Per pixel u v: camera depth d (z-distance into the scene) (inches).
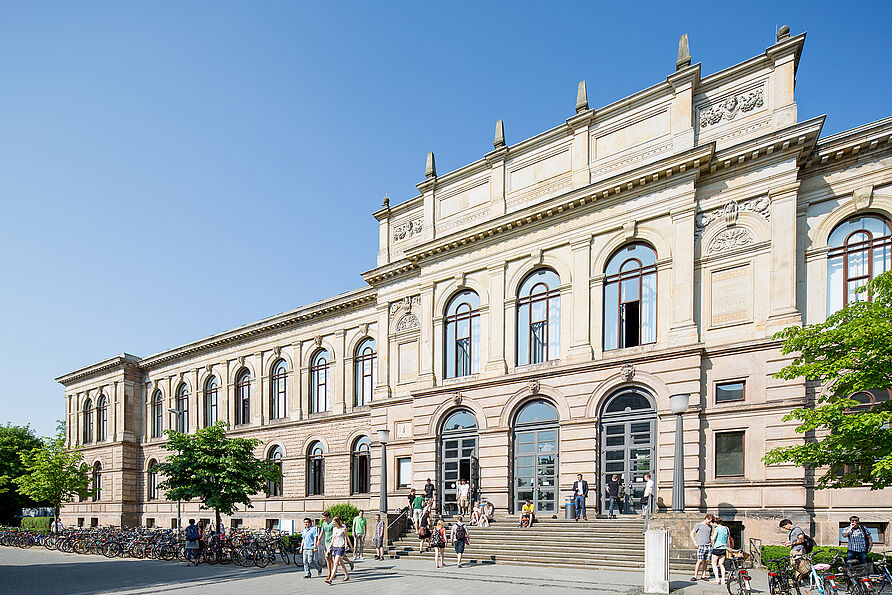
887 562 642.8
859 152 916.6
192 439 1359.5
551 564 868.0
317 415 1662.2
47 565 1123.9
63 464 1993.1
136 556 1262.3
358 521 1054.4
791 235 925.8
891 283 677.9
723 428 926.4
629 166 1099.3
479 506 1114.1
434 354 1307.8
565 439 1064.8
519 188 1252.5
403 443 1347.2
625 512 994.1
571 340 1104.8
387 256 1501.0
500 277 1221.7
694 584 678.5
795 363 730.8
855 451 683.4
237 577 861.2
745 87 1007.6
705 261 997.2
